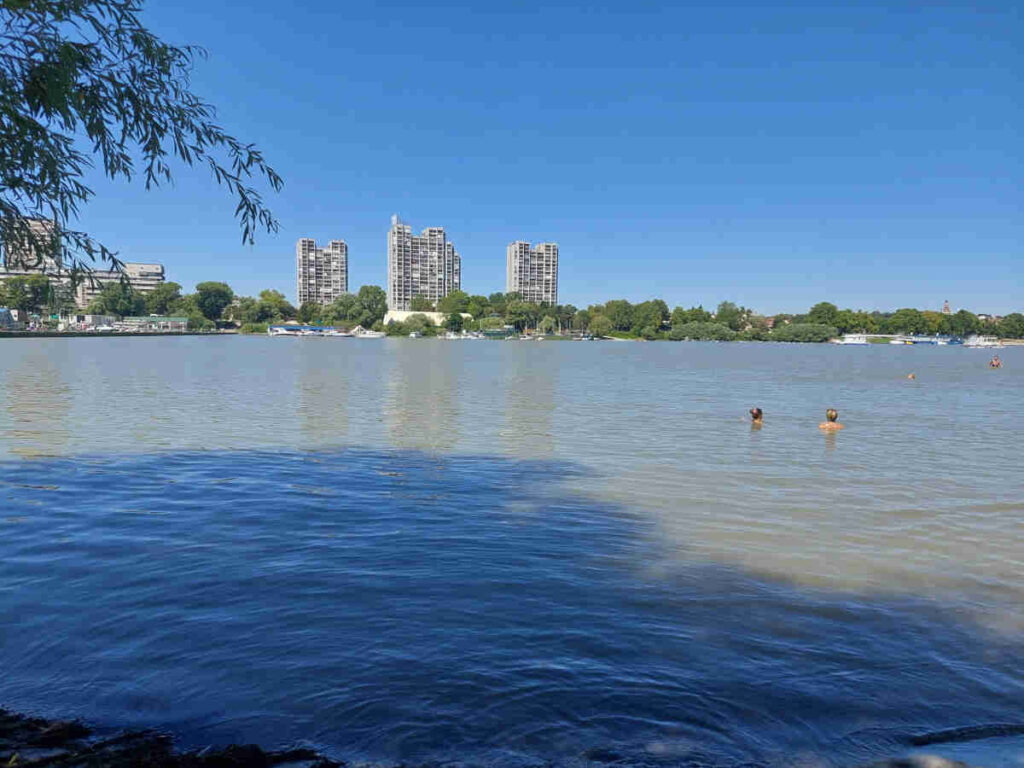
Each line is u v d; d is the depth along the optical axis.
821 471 16.64
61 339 152.12
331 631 7.36
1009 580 9.12
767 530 11.43
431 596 8.38
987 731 5.72
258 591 8.48
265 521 11.71
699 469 16.77
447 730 5.59
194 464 16.73
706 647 7.10
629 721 5.75
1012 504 13.42
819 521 12.04
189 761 5.13
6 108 5.36
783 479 15.65
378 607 8.02
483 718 5.76
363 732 5.55
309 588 8.59
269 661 6.69
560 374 57.06
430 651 6.93
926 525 11.84
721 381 50.47
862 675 6.57
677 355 114.75
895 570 9.48
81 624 7.46
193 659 6.71
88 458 17.36
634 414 28.67
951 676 6.59
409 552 10.09
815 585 8.88
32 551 9.95
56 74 5.29
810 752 5.39
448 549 10.24
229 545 10.33
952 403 35.56
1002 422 27.38
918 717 5.90
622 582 8.92
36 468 16.05
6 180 5.60
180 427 23.12
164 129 6.18
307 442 20.34
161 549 10.09
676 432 23.31
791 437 22.47
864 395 39.94
